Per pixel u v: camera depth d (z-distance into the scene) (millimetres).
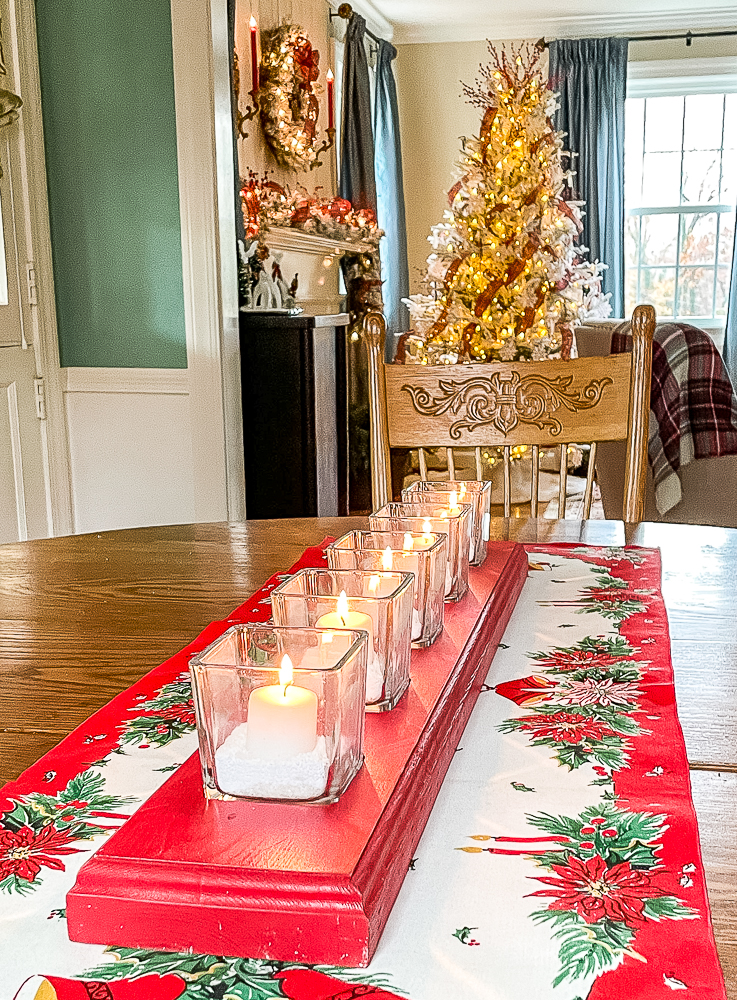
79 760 708
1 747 748
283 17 5090
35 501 3141
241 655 627
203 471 3088
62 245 3105
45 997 459
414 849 565
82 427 3195
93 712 813
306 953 479
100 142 3008
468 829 599
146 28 2904
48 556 1347
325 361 4152
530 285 4652
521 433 1572
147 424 3131
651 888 532
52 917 523
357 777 590
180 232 2980
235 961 486
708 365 2600
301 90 4902
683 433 2594
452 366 1574
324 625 691
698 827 604
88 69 2977
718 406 2592
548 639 956
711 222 6988
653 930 496
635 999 445
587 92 6668
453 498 1052
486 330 4590
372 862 506
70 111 3018
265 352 3842
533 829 598
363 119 5887
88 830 611
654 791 645
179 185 2943
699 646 939
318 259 4414
